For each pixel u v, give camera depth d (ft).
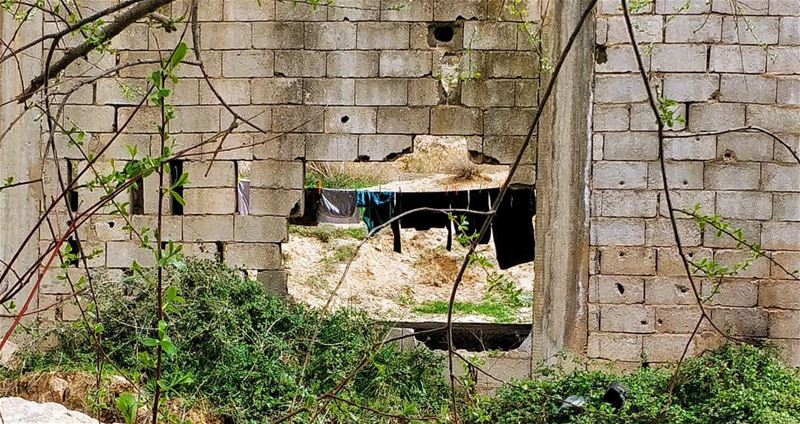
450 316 15.25
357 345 30.35
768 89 30.68
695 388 27.43
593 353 31.24
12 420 15.98
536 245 32.45
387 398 28.19
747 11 30.73
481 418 22.47
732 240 30.66
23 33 32.91
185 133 33.12
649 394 26.96
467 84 32.60
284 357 29.37
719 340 30.73
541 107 12.83
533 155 32.53
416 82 32.68
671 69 30.86
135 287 30.86
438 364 31.86
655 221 30.99
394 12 32.65
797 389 26.94
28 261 33.01
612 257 31.17
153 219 33.22
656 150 30.91
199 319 29.25
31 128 33.06
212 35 32.99
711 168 30.78
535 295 32.42
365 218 46.88
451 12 32.53
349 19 32.76
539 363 31.04
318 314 32.30
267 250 33.24
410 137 32.76
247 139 33.06
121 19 17.34
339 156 32.91
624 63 31.01
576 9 31.32
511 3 32.22
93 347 28.60
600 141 31.17
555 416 26.66
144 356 12.60
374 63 32.76
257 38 32.96
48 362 28.30
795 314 30.66
